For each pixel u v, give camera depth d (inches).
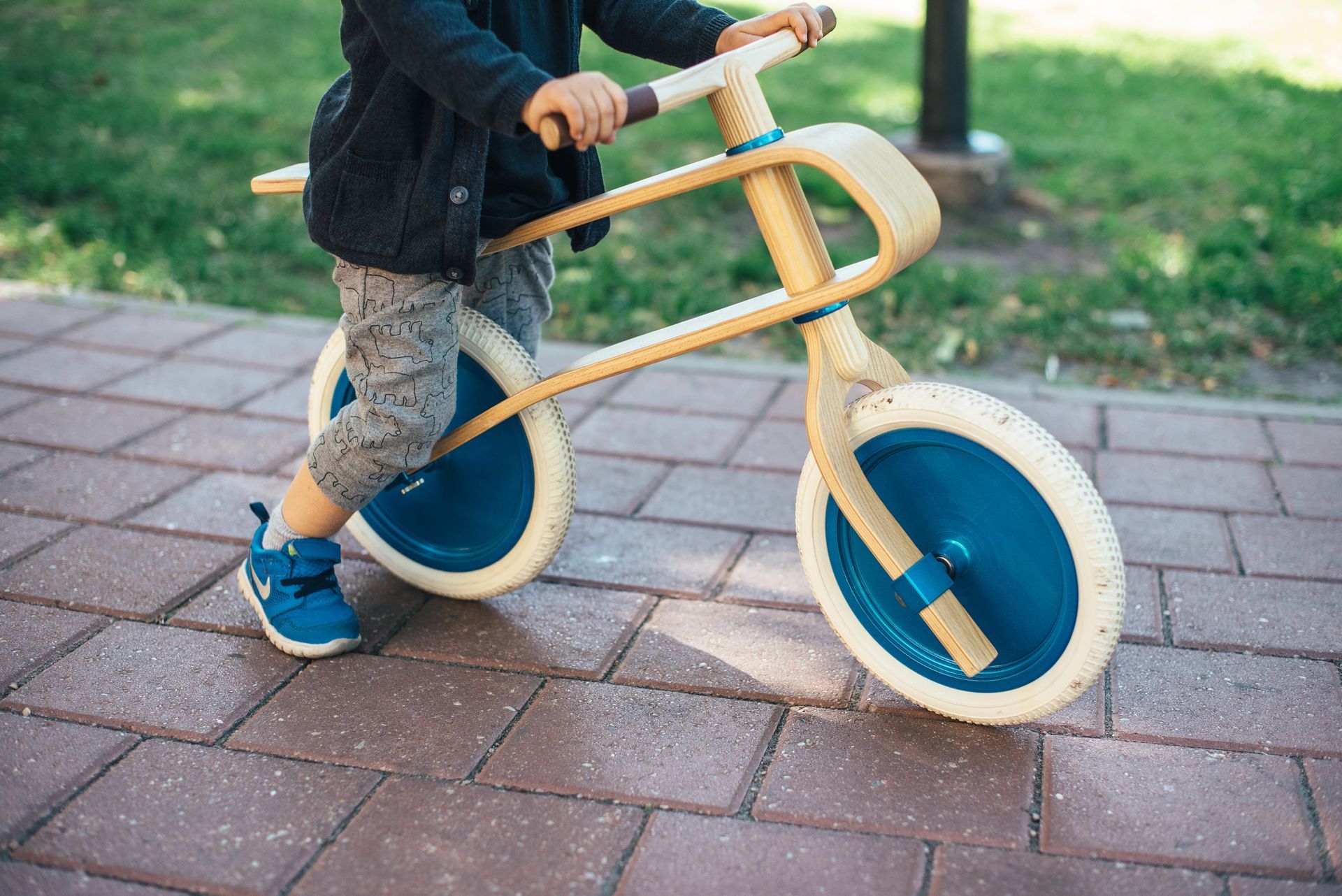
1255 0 354.3
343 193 68.4
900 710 75.3
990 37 306.7
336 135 69.1
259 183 77.5
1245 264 155.3
